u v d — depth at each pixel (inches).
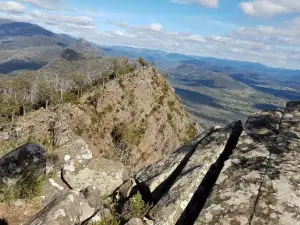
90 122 5551.2
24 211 464.4
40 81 6579.7
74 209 368.8
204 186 378.3
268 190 315.6
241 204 303.3
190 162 421.7
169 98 6437.0
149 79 6304.1
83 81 6609.3
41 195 493.0
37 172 511.8
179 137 6082.7
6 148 873.5
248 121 474.6
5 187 480.7
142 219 350.6
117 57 7155.5
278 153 378.6
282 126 448.8
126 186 479.8
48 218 339.9
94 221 374.0
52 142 835.4
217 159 418.6
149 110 5959.6
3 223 436.5
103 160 566.6
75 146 558.3
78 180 530.9
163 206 359.3
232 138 462.6
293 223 274.8
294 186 317.1
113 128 5634.8
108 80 6412.4
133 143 5472.4
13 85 6299.2
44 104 5866.1
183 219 346.0
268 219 281.9
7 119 4525.1
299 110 502.9
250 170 349.4
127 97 5984.3
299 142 401.7
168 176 448.1
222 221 288.8
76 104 5639.8
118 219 390.0
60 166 545.0
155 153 5610.2
